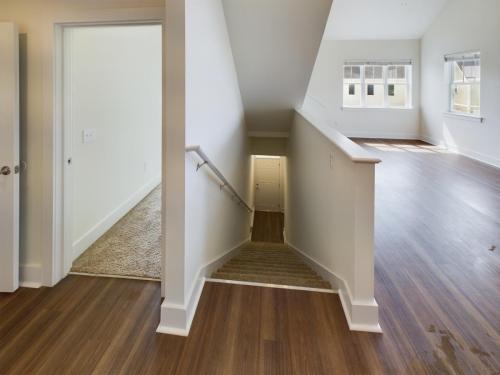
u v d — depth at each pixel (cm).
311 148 353
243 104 459
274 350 184
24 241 249
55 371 169
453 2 765
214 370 171
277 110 473
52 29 233
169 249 200
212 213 284
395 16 840
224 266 339
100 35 347
